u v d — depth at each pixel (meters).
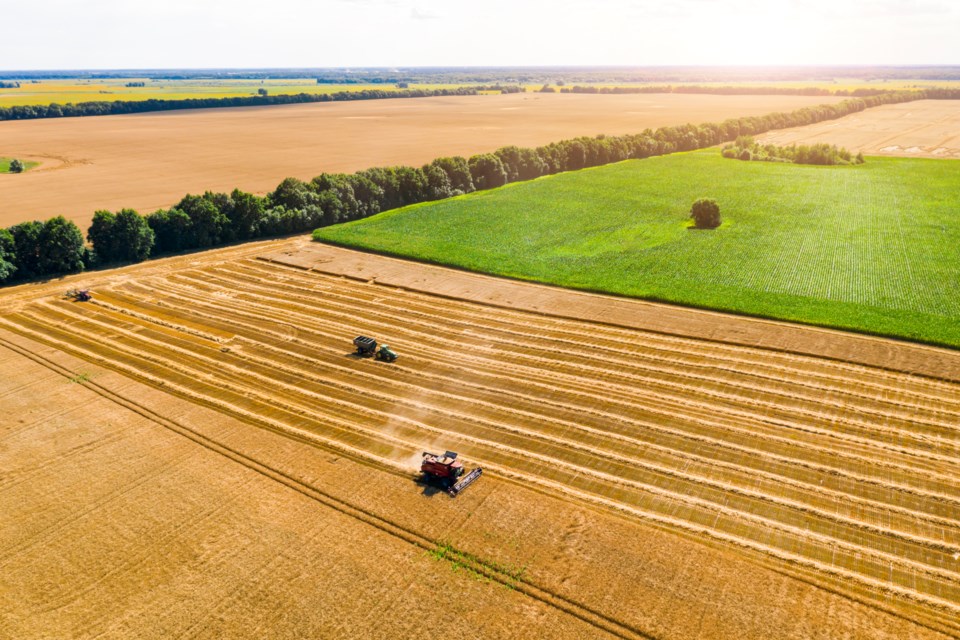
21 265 61.56
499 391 41.47
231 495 30.33
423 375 43.62
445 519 28.92
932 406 39.47
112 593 24.67
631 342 48.66
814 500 31.20
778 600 24.69
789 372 43.72
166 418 37.28
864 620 23.92
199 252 72.31
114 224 66.69
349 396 40.69
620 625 23.45
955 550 27.97
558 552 26.97
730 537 28.44
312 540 27.44
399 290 60.47
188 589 24.81
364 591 24.75
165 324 51.94
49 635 22.83
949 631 23.55
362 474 32.28
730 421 38.00
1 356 45.09
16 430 35.66
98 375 42.59
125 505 29.55
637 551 27.08
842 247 71.31
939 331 48.22
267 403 39.53
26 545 27.09
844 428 37.25
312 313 54.88
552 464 33.66
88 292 58.03
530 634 22.98
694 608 24.19
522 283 61.53
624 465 33.72
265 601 24.27
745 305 54.00
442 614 23.77
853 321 50.34
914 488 32.09
